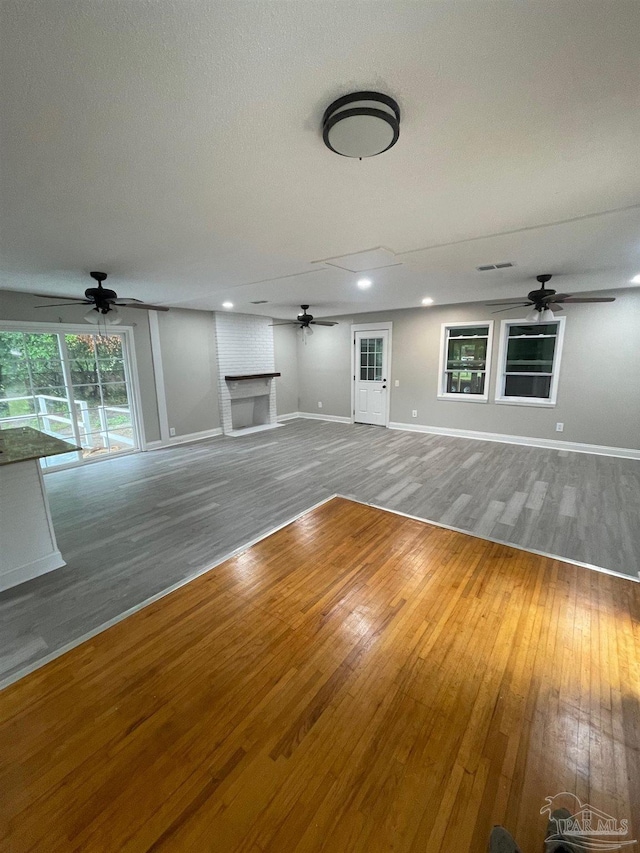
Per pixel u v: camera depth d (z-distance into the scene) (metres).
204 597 2.38
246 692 1.72
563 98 1.18
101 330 5.22
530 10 0.87
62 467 4.99
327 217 2.19
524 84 1.11
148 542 3.07
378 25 0.91
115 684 1.77
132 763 1.42
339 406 8.07
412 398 7.00
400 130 1.34
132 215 2.08
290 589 2.45
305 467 4.98
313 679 1.79
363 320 7.37
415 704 1.66
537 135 1.38
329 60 1.01
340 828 1.23
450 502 3.79
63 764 1.42
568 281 4.27
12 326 4.39
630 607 2.25
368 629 2.10
